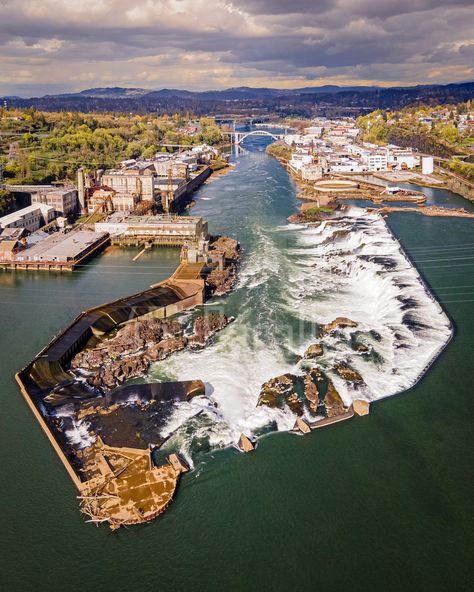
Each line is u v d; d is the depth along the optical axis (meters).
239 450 105.25
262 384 126.56
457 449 103.12
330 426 110.94
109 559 83.12
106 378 129.25
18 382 125.00
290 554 83.00
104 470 99.31
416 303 157.00
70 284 191.25
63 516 90.38
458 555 82.19
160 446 106.69
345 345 141.25
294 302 171.00
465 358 131.38
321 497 93.06
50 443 107.12
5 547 85.06
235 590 77.94
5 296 180.12
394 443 105.31
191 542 85.44
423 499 92.00
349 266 194.88
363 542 84.62
